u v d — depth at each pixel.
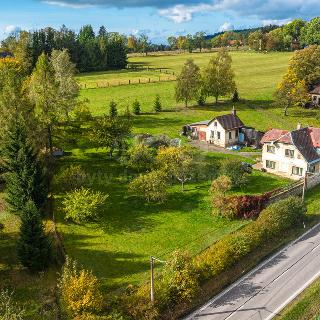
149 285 38.94
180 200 57.34
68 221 52.00
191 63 102.50
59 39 163.50
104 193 59.12
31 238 41.72
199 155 71.12
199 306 38.59
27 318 36.69
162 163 62.84
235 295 39.94
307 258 45.31
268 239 48.19
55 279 41.88
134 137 79.75
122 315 35.75
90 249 46.56
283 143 64.81
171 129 87.44
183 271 39.22
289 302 38.78
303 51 101.56
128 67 170.88
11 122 56.00
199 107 104.50
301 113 98.00
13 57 141.00
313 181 62.03
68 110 71.94
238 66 159.25
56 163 68.44
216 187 57.19
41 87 64.19
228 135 78.94
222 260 42.16
